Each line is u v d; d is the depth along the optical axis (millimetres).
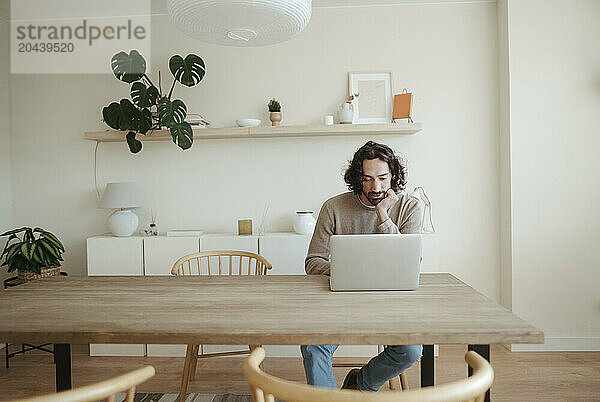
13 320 1748
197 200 4129
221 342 1577
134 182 4160
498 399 2830
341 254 2088
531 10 3662
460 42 3969
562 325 3691
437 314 1753
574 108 3648
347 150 4035
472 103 3971
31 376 3277
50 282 2404
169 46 4121
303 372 3342
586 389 2961
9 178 4211
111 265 3754
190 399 2885
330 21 4039
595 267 3666
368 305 1886
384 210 2395
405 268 2088
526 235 3697
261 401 1210
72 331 1619
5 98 4172
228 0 2023
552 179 3678
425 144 3998
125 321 1723
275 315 1769
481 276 3990
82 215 4203
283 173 4078
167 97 4023
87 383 3168
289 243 3680
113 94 4176
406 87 3994
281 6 2088
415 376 3227
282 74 4070
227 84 4098
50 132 4207
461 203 3992
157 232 4145
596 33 3625
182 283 2344
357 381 2277
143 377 1247
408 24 3992
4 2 3914
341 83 4039
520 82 3676
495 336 1544
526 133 3682
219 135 3844
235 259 3691
